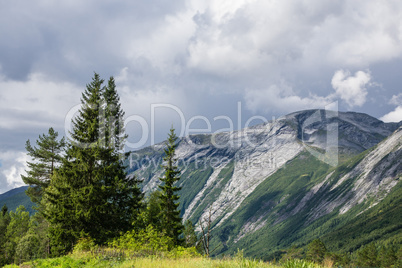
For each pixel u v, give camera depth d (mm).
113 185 35000
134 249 22234
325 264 13766
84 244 25547
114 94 40188
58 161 48688
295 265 12422
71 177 33344
